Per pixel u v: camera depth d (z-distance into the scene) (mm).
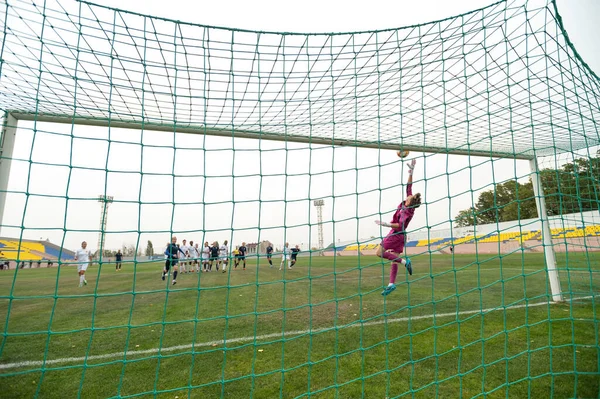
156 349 3914
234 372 3213
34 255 33219
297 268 17266
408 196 4605
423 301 6340
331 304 6301
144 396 2801
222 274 14258
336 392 2680
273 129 5328
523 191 26500
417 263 17344
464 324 4582
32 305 7008
